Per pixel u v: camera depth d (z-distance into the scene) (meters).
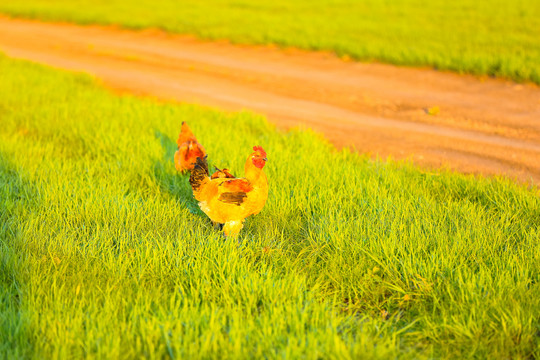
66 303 6.14
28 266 6.90
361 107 17.53
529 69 18.78
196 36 30.94
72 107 15.88
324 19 32.59
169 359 5.36
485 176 11.18
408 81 20.23
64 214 8.55
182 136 10.49
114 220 8.34
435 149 13.17
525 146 13.03
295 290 6.43
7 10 43.41
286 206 9.02
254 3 41.16
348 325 6.03
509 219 8.45
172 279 6.84
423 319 6.15
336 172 10.37
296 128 14.06
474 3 35.12
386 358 5.35
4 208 8.72
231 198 7.18
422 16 31.83
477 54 21.14
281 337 5.52
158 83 21.39
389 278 6.89
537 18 28.70
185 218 8.57
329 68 22.98
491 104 16.80
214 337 5.44
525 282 6.43
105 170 10.70
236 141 12.26
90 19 37.31
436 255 7.06
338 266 7.18
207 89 20.36
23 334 5.54
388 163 11.21
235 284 6.56
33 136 13.11
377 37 26.47
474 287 6.36
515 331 5.76
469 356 5.52
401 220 8.28
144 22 34.62
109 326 5.69
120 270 6.82
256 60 25.06
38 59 26.70
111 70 24.00
